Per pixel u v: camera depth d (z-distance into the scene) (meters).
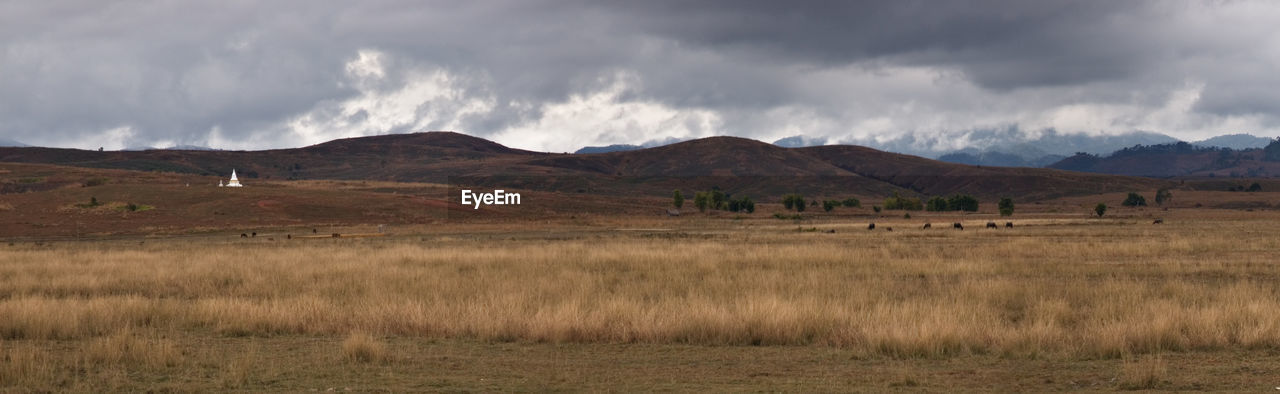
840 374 12.93
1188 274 30.03
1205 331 15.25
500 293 22.75
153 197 111.44
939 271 30.86
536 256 39.06
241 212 104.56
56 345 15.99
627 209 148.75
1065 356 14.12
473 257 38.53
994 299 22.05
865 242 53.47
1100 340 14.58
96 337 16.75
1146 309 17.92
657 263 34.78
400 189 170.88
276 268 33.44
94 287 28.06
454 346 15.67
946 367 13.38
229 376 12.49
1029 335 15.28
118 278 30.41
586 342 16.02
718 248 44.12
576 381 12.38
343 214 107.31
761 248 42.66
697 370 13.31
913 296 23.11
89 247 58.03
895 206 172.62
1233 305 17.84
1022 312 20.44
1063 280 27.50
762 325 16.11
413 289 25.08
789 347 15.48
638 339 16.12
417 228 87.81
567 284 25.78
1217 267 31.66
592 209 143.12
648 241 57.47
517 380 12.45
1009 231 68.94
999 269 31.33
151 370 13.26
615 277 29.20
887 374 12.88
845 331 16.08
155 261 38.75
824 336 16.06
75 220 96.44
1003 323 18.09
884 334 14.91
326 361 14.03
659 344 15.80
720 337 15.86
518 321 16.91
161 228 88.94
